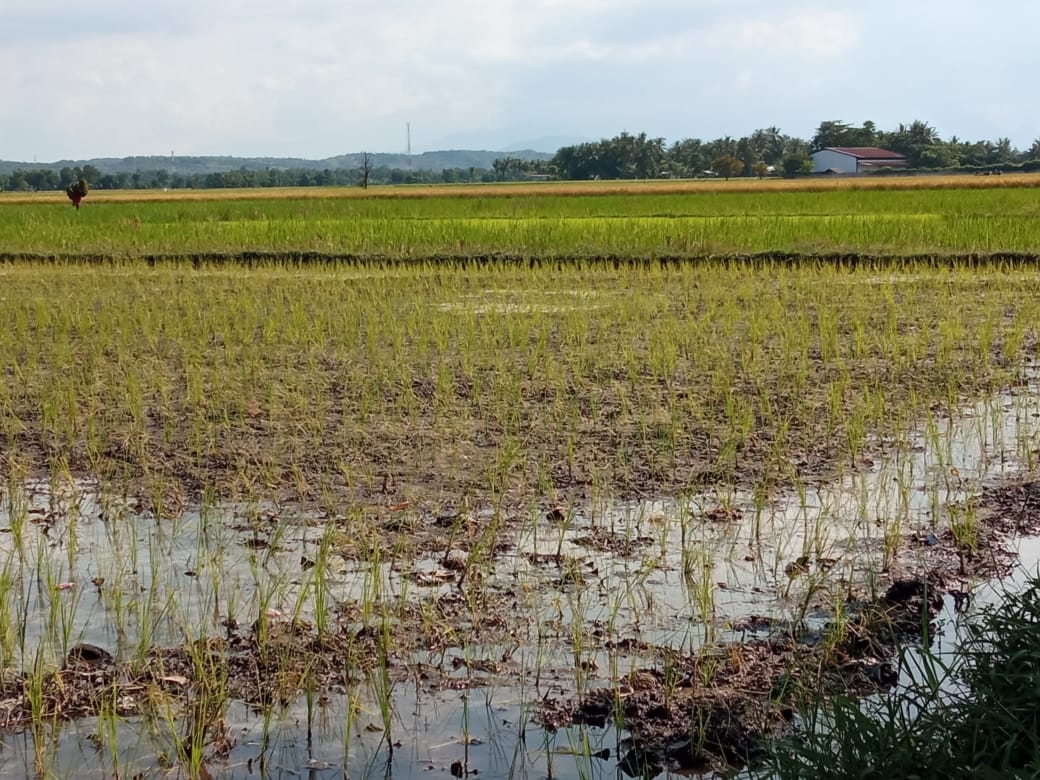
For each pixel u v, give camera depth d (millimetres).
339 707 3602
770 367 8625
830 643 3902
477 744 3377
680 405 7484
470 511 5422
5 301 12523
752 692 3627
